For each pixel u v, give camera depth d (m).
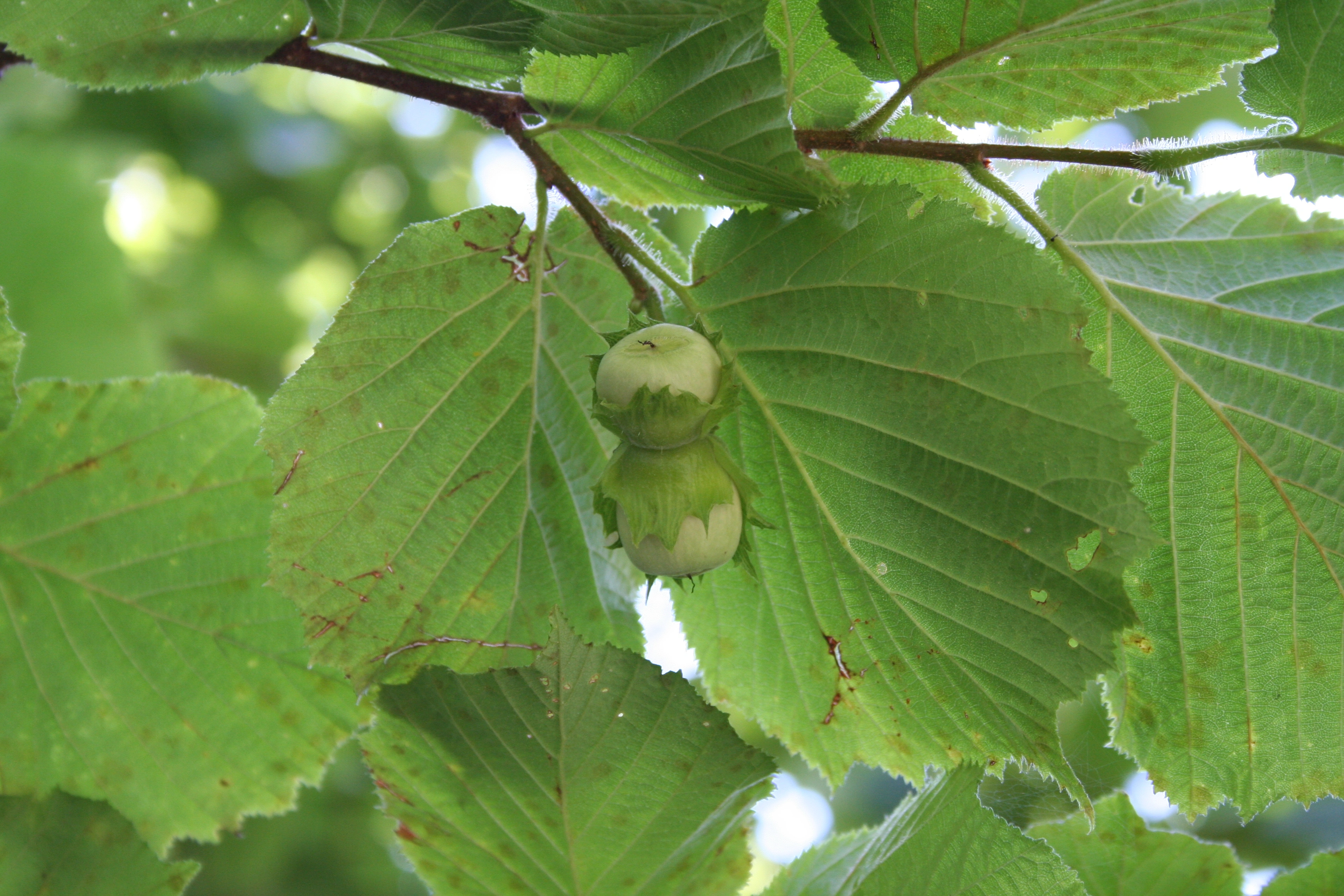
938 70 0.65
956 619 0.65
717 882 0.66
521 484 0.66
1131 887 0.66
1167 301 0.66
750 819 0.65
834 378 0.64
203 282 1.28
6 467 0.68
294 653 0.69
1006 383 0.64
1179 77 0.65
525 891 0.65
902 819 0.66
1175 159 0.65
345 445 0.65
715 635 0.66
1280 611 0.66
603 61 0.64
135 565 0.69
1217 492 0.66
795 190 0.64
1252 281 0.66
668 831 0.65
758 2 0.63
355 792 1.16
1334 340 0.65
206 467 0.69
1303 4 0.64
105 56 0.64
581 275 0.66
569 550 0.66
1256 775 0.66
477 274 0.65
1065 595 0.64
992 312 0.64
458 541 0.65
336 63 0.65
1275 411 0.65
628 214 0.66
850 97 0.65
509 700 0.64
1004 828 0.65
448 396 0.65
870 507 0.65
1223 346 0.66
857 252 0.64
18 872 0.65
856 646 0.66
